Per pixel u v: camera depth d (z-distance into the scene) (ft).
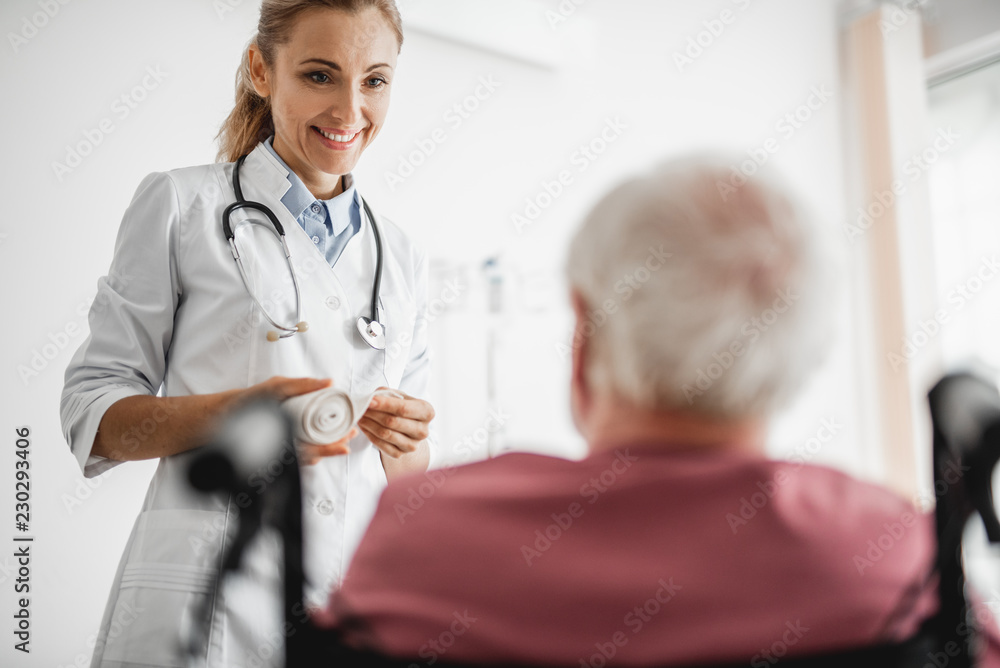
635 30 10.16
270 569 2.85
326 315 3.64
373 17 3.45
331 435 2.66
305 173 3.86
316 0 3.34
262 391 2.73
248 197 3.74
